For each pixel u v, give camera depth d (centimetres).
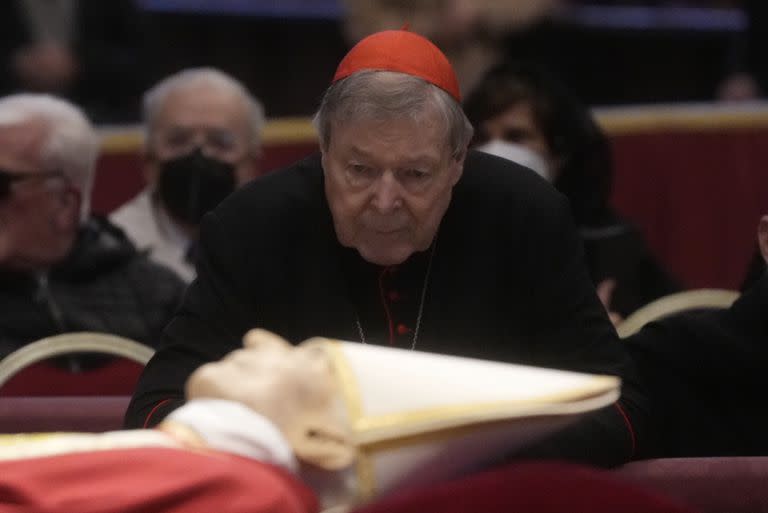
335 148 685
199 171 1226
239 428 483
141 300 1079
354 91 672
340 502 521
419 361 528
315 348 524
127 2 2030
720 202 1720
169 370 732
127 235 1141
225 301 750
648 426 738
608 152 1218
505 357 764
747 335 805
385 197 676
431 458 519
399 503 430
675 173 1717
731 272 1720
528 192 774
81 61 1964
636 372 752
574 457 673
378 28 1836
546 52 2003
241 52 2180
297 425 502
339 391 512
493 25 1867
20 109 1060
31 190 1039
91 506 448
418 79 677
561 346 748
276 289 758
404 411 507
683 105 2053
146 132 1270
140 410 713
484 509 428
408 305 768
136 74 2000
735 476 664
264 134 1675
